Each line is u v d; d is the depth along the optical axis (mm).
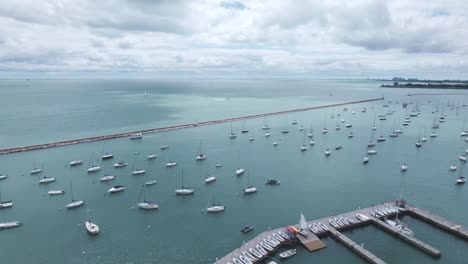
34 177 128000
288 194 112250
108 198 108625
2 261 74750
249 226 90062
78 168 139125
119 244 81938
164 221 93500
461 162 147625
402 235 82500
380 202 105250
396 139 193875
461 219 93562
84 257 76562
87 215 96688
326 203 104875
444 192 113375
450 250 78375
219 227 90312
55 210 99688
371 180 125500
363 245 80625
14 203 104312
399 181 124125
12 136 197250
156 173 133125
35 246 80750
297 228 85438
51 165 142750
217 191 114875
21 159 151250
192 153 164000
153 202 105562
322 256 76312
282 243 79875
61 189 115688
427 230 87188
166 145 179750
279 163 147875
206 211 99438
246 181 124625
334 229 85562
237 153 164750
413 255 76750
